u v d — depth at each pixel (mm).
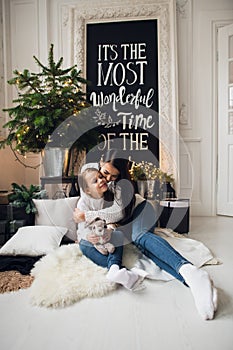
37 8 3328
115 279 1409
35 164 3285
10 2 3350
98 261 1616
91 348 1023
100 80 3256
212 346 1026
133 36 3217
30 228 1924
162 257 1540
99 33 3248
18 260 1731
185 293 1408
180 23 3250
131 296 1379
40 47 3357
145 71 3213
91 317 1210
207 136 3311
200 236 2445
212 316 1193
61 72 2367
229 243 2242
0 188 2887
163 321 1180
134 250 1776
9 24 3365
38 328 1139
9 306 1297
